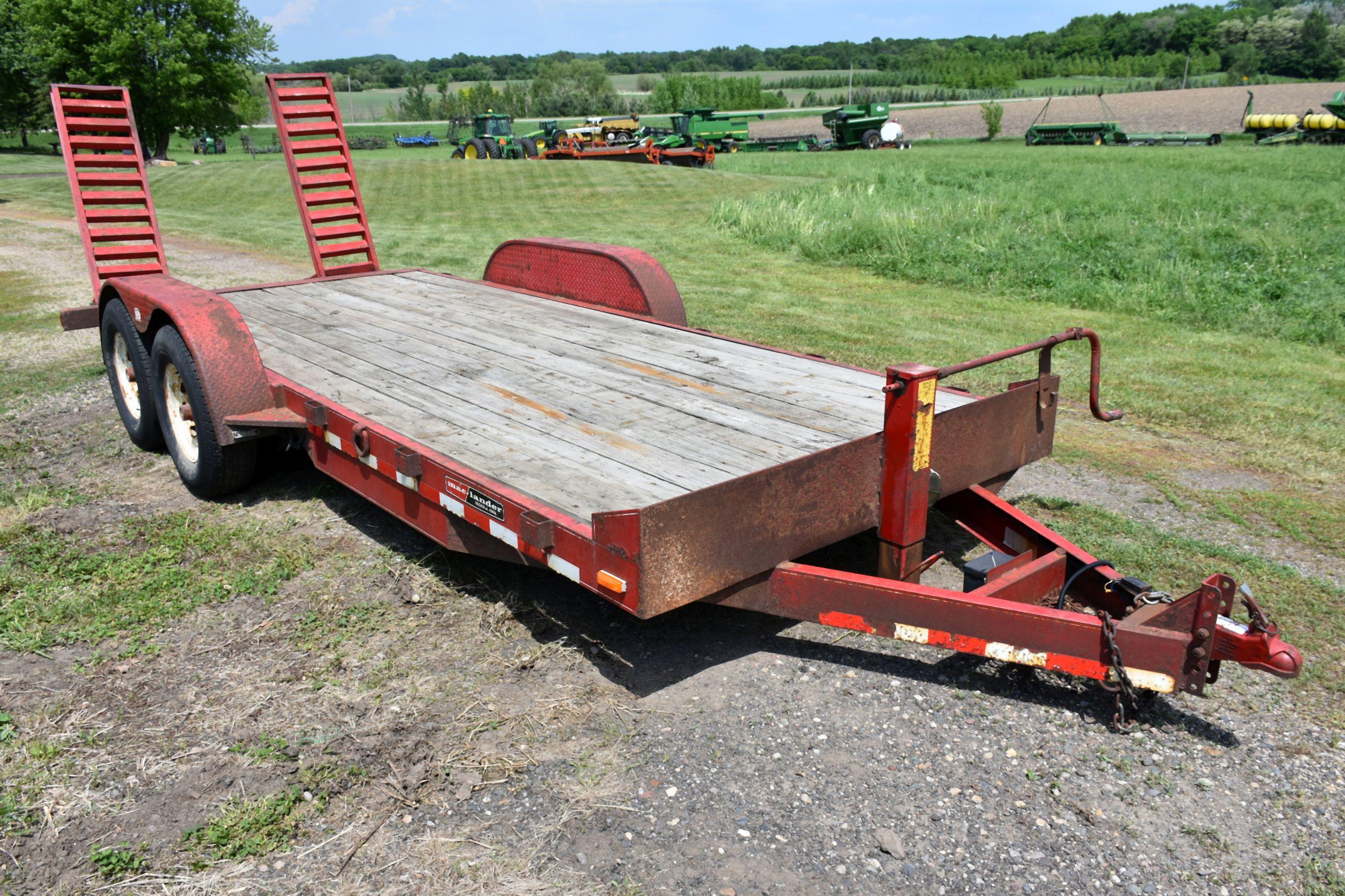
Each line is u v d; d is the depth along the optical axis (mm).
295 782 2574
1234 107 64500
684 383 4027
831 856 2330
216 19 43000
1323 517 4383
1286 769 2645
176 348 4176
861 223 13273
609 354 4535
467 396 3881
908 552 3086
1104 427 5715
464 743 2744
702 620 3461
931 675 3102
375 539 4078
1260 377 6812
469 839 2381
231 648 3232
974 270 10891
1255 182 17797
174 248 13719
